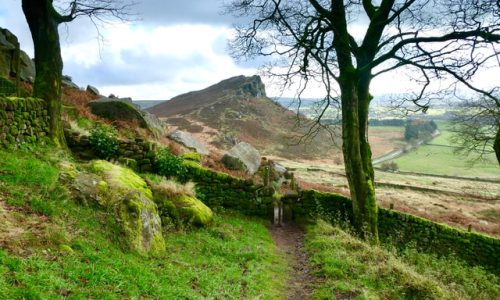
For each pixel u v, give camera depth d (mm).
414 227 15734
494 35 11547
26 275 4703
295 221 16172
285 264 10641
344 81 14117
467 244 15695
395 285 8875
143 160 14570
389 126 114125
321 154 65250
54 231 6324
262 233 13734
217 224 12656
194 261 8609
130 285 5738
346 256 10539
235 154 22750
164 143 20812
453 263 14484
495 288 13180
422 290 8797
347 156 14352
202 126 60188
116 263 6273
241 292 7613
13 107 10430
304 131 67125
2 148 9797
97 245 6742
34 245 5727
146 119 22094
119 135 18094
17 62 13227
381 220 15789
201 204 12391
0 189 7262
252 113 77625
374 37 14469
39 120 11914
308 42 14281
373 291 8367
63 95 19453
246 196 16016
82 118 17609
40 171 8656
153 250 8125
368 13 15594
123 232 7688
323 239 12352
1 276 4461
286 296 8266
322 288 8594
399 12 13125
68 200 7801
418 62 13195
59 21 12922
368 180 14375
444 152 78188
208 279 7625
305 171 45281
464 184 49125
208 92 96875
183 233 10367
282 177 24375
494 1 11617
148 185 11586
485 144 20797
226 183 15750
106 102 20172
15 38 19812
